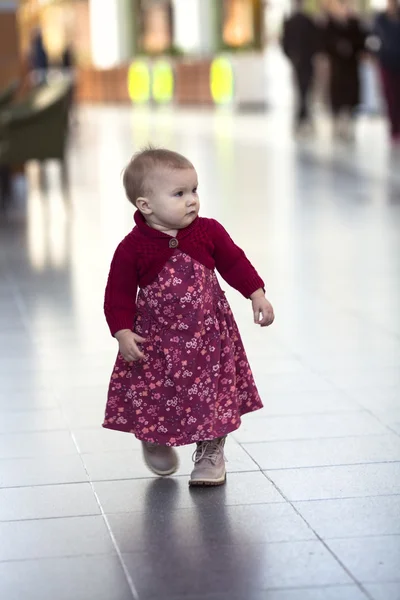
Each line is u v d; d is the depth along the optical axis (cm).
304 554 348
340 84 2027
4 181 1359
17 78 1628
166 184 389
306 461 439
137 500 400
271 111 3058
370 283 834
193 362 398
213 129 2436
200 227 401
